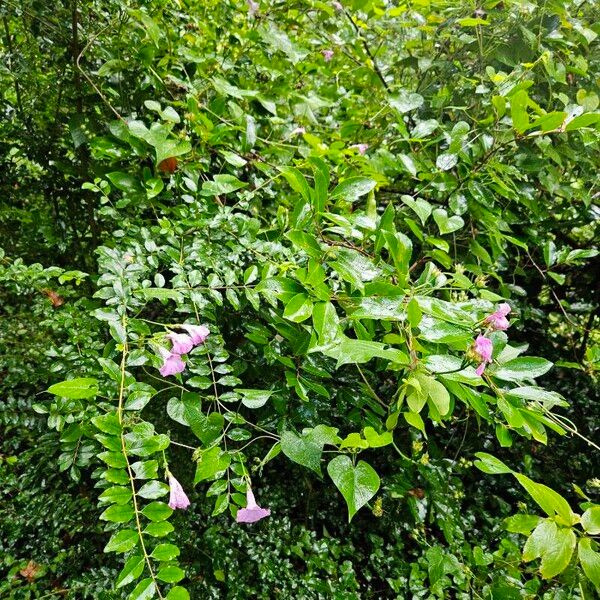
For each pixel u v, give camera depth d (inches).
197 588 71.5
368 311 40.9
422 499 77.9
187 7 80.8
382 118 99.1
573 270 101.7
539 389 44.8
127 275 52.4
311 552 78.0
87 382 38.3
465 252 81.4
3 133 78.4
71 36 69.6
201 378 50.6
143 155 62.7
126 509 37.7
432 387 39.4
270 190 74.4
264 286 43.9
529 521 39.5
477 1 81.0
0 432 82.4
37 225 82.5
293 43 88.5
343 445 40.3
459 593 65.9
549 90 76.5
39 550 72.7
